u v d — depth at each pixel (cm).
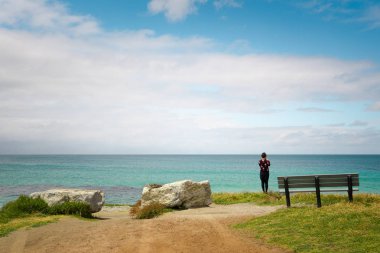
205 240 985
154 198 1811
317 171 8081
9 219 1438
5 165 12019
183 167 10931
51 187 4544
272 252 858
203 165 12656
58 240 1027
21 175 6888
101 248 925
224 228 1141
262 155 2211
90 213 1697
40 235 1098
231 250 889
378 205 1265
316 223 1055
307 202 1622
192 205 1859
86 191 1759
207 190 1962
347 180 1365
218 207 1827
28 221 1354
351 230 952
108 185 4900
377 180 5462
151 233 1077
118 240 1001
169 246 930
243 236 1023
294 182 1412
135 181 5562
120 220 1395
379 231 923
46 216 1516
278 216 1227
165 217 1445
